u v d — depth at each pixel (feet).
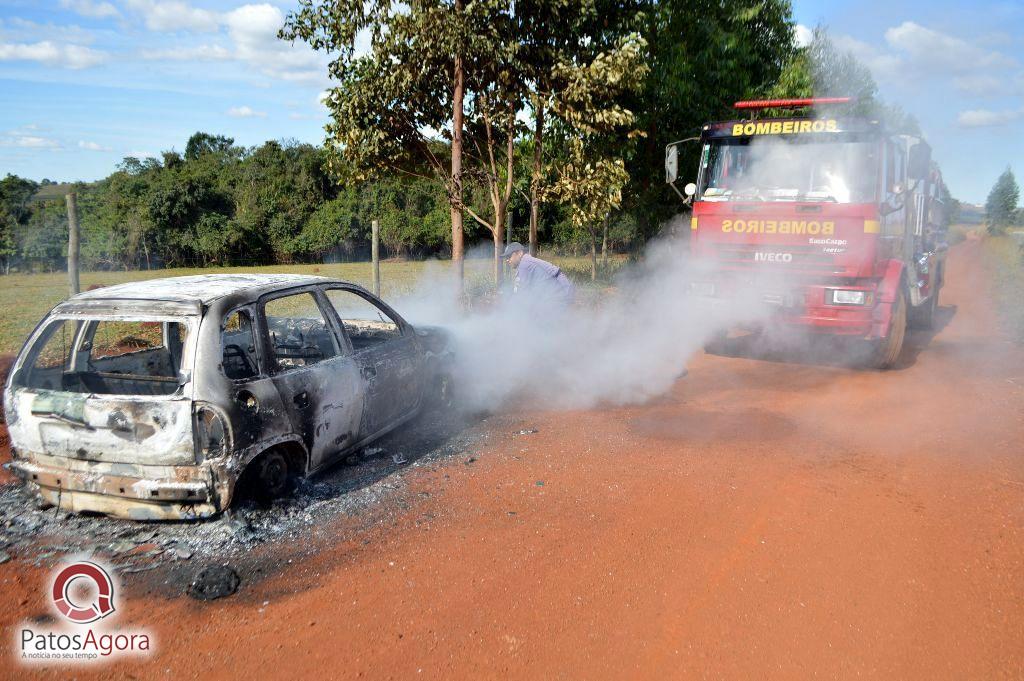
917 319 37.19
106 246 151.94
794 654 9.57
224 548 12.64
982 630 10.07
